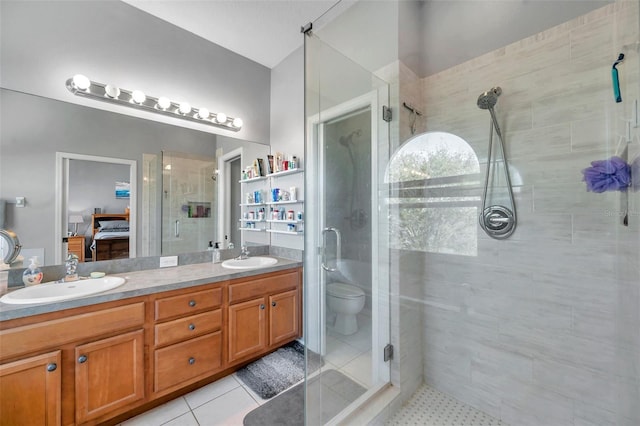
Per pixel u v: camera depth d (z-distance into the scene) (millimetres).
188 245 2381
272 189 2805
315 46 2010
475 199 1621
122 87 2055
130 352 1523
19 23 1677
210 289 1864
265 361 2205
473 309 1632
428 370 1820
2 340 1184
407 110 1740
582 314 1287
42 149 1742
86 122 1915
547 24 1390
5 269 1585
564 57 1337
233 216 2670
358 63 1910
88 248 1894
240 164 2738
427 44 1855
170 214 2291
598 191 1242
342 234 1929
